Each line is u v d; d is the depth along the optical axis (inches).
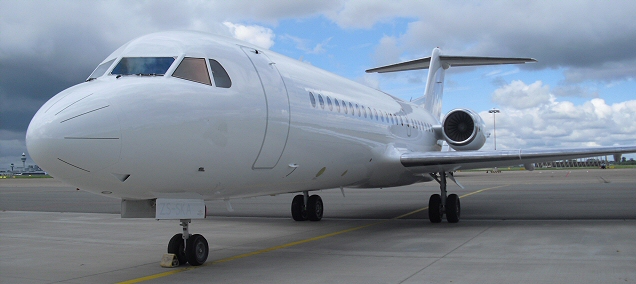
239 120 271.3
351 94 419.5
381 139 445.4
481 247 331.0
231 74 281.0
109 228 496.1
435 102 775.7
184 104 246.4
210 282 245.3
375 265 277.3
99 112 221.9
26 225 530.6
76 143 215.6
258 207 750.5
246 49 315.9
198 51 276.2
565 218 506.3
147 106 234.1
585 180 1429.6
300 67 367.6
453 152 447.5
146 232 461.7
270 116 294.5
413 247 339.3
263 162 294.8
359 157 408.2
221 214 636.1
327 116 356.5
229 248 355.9
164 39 279.9
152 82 246.7
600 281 226.5
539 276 238.5
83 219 597.0
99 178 228.1
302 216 540.1
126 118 226.1
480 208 631.8
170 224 526.0
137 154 229.5
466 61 787.4
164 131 236.1
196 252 283.9
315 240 390.3
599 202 686.5
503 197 820.6
